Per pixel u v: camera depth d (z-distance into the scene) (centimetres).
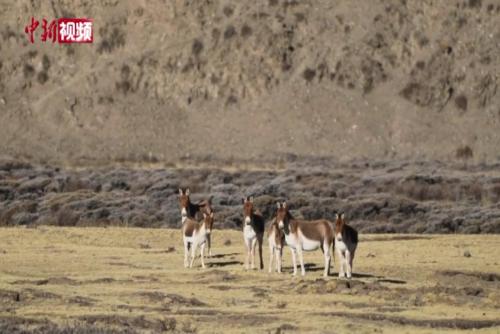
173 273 11938
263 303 9606
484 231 19075
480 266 12506
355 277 11469
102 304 9500
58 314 8856
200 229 12506
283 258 13500
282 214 11394
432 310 9175
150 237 16650
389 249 14562
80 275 11869
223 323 8456
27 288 10525
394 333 8050
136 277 11600
